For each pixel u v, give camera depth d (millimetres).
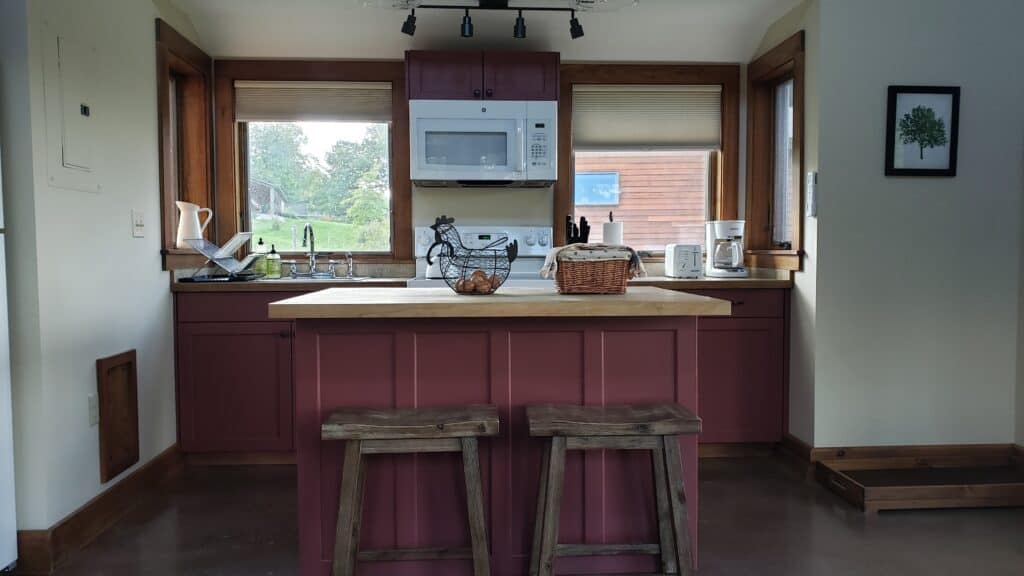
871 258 3027
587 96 3811
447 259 2119
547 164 3500
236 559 2275
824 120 2979
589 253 2090
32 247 2148
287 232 3836
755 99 3721
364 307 1814
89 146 2459
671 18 3504
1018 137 3033
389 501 2006
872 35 2975
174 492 2932
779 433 3346
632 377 2035
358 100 3736
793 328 3258
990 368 3076
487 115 3469
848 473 2979
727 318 3309
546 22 3541
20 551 2176
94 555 2307
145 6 2924
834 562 2246
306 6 3322
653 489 2045
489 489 2016
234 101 3670
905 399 3064
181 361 3197
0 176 2078
